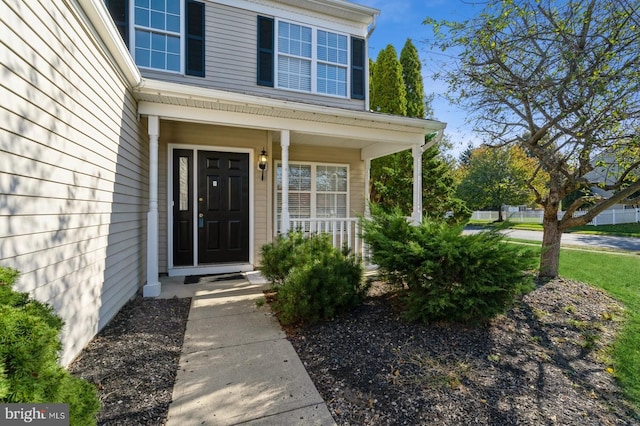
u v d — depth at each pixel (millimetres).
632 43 3666
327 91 6578
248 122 4652
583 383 2383
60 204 2186
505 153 6027
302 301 3029
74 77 2371
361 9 6555
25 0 1797
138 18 5125
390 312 3430
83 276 2551
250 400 2016
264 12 5996
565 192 4875
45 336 1145
